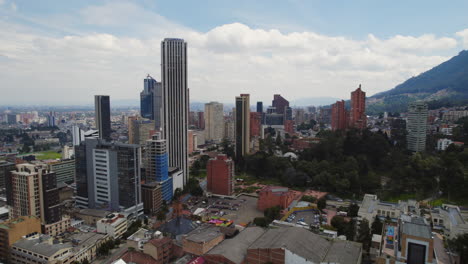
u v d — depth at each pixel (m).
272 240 174.25
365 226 196.75
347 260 153.75
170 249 191.25
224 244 185.25
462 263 158.38
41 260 182.25
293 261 157.38
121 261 152.25
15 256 193.00
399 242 143.50
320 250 165.38
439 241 177.88
